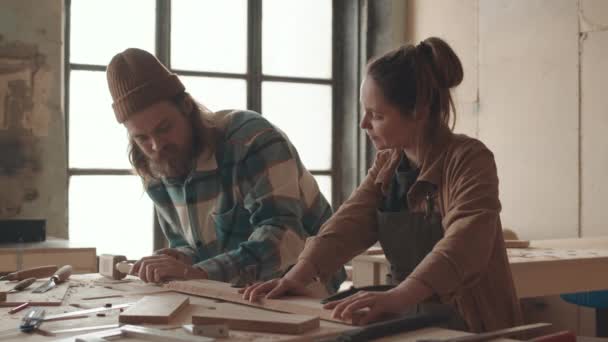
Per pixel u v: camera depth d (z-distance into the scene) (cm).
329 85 530
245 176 196
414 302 124
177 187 204
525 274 269
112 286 167
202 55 491
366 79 149
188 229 206
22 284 163
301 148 523
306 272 150
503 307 149
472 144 147
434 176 148
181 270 171
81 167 456
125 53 187
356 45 523
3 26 404
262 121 203
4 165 403
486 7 465
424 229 151
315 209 212
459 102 482
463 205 138
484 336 107
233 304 140
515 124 446
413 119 147
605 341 216
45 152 413
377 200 165
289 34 517
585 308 405
